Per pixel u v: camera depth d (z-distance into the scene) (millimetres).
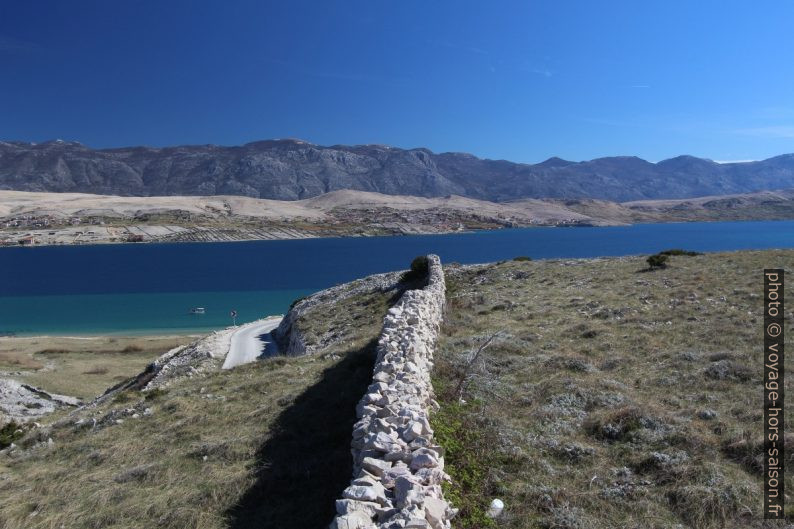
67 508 10203
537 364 14367
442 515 5789
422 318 15664
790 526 7191
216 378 20891
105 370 48250
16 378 42156
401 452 6980
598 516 7559
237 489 9859
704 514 7527
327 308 42531
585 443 9727
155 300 107750
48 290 124375
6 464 14680
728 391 11844
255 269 166000
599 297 24000
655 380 12836
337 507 5668
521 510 7605
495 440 9602
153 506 9641
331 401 14117
